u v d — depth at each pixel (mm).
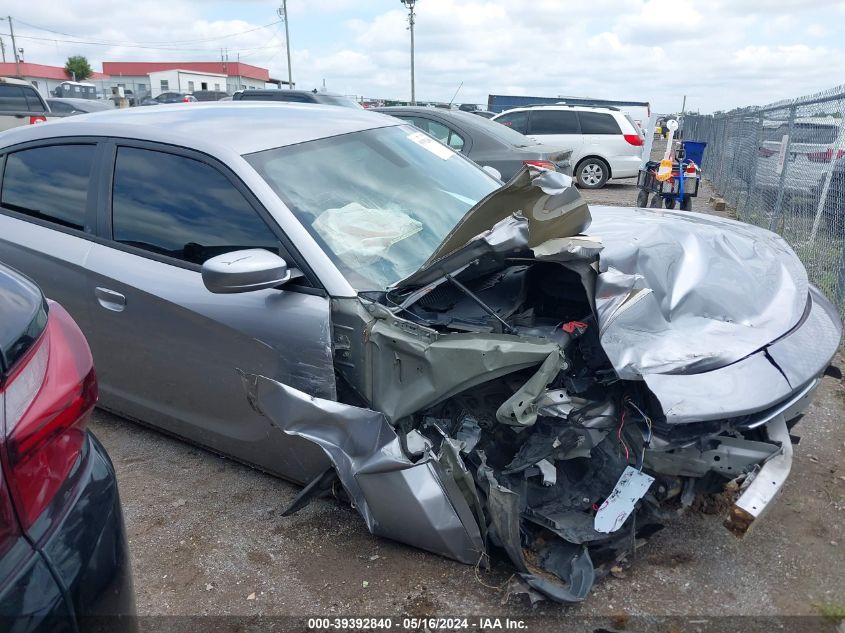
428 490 2381
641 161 14648
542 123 14766
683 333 2477
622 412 2395
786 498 2982
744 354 2393
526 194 2363
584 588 2252
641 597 2414
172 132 3129
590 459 2498
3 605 1272
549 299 2859
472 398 2559
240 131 3145
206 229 2893
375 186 3168
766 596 2412
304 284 2639
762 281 2908
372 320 2508
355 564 2613
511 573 2500
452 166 3762
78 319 3262
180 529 2865
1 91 11578
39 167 3488
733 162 12484
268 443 2834
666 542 2693
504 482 2494
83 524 1492
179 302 2852
